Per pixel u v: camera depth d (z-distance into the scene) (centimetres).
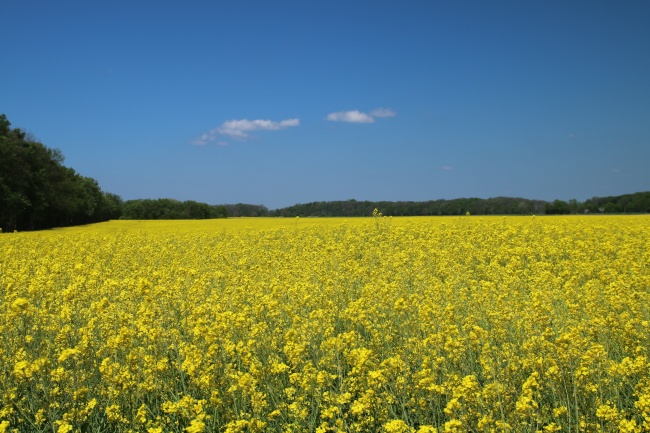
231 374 635
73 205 6906
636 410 576
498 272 1259
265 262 1491
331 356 709
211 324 793
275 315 877
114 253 1948
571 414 583
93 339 787
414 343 731
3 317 823
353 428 586
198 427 518
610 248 1486
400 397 625
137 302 990
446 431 502
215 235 2759
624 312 849
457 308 929
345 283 1230
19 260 1659
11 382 680
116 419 604
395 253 1590
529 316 753
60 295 1026
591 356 590
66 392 629
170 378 705
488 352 661
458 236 1961
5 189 5644
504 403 575
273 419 591
